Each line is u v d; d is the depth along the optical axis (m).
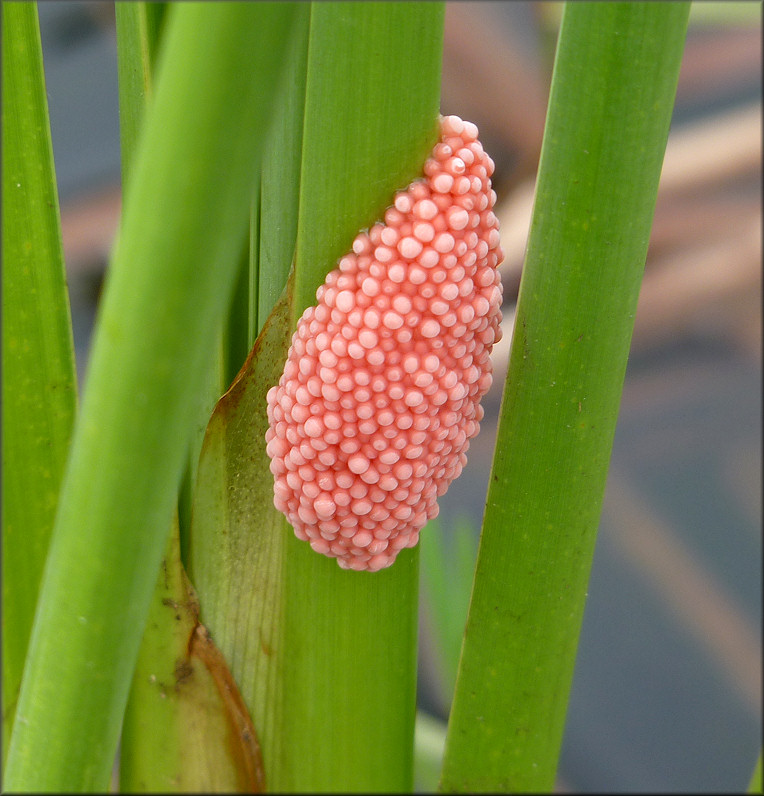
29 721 0.24
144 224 0.22
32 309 0.27
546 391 0.26
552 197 0.25
